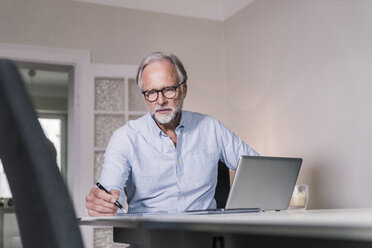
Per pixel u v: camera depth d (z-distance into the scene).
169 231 1.05
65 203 0.38
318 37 3.15
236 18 4.18
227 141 2.38
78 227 0.38
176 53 4.14
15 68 0.41
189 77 4.16
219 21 4.37
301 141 3.28
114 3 3.96
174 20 4.18
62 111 7.74
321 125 3.08
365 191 2.69
